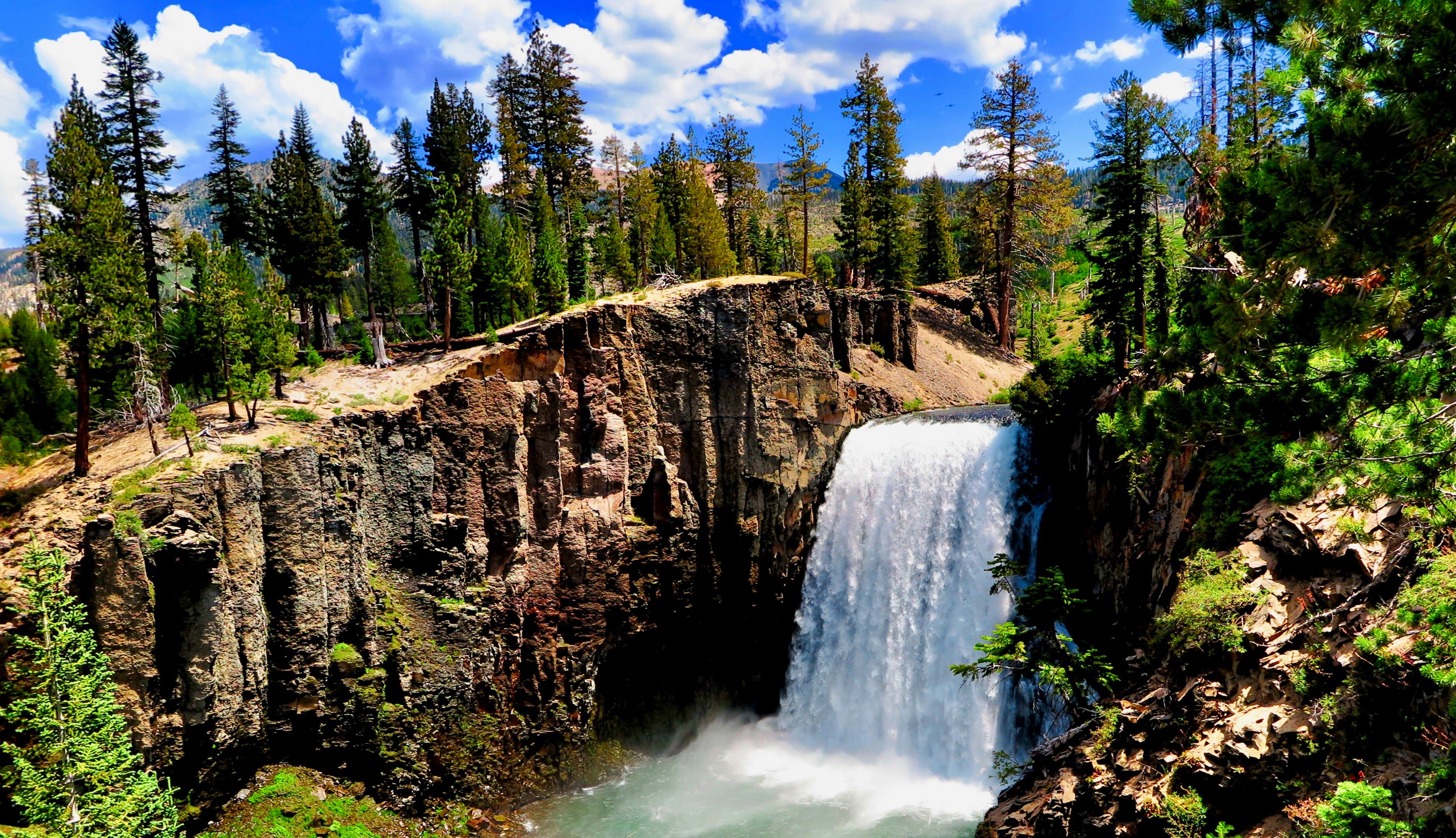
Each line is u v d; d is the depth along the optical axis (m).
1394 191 12.76
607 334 49.88
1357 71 13.66
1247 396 16.44
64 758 28.03
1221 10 14.91
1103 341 52.97
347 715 39.50
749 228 109.19
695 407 53.12
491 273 65.50
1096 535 41.81
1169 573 32.38
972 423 52.16
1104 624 38.62
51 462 40.50
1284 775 22.88
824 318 56.88
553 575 48.19
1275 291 15.12
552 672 48.25
